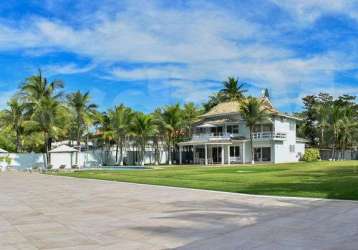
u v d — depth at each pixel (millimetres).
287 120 68312
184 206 14445
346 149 83375
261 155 64625
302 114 89625
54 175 41375
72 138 78812
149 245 8742
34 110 61094
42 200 17859
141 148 73188
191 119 76562
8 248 8734
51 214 13539
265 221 11000
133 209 14172
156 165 66000
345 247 7941
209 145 67000
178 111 71812
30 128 60875
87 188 23656
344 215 11398
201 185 22469
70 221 12023
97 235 9906
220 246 8406
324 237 8836
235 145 65875
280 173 31375
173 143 74250
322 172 31172
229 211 12984
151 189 21578
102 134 72875
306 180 23453
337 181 22031
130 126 69562
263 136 63781
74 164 62812
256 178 26391
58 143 83125
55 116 61156
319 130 82875
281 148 65125
